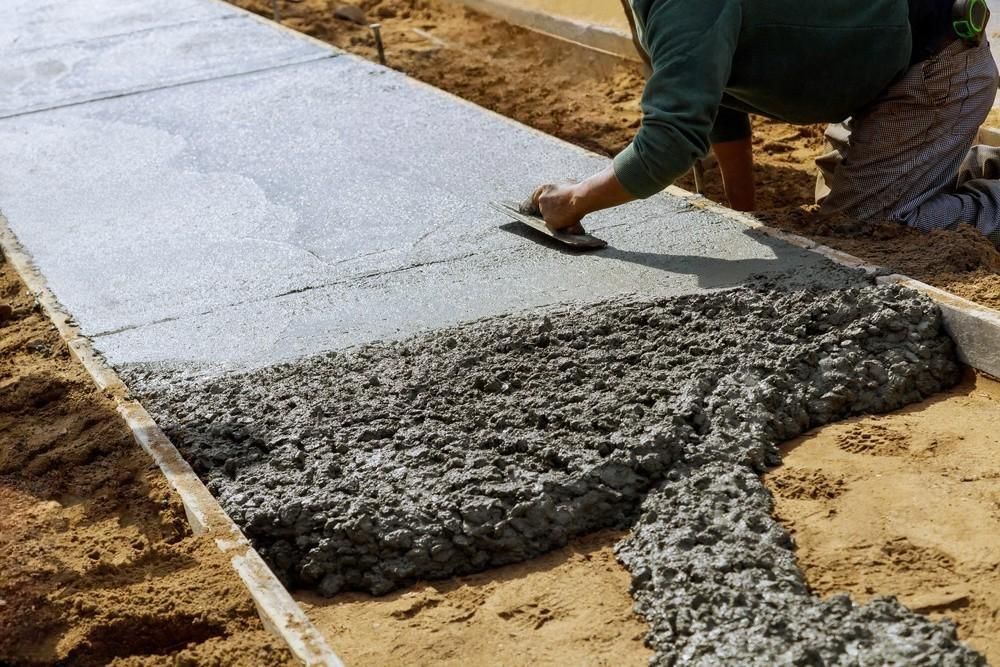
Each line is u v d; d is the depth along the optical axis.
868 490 3.07
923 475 3.11
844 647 2.44
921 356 3.56
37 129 6.32
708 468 3.09
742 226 4.50
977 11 4.29
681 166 4.03
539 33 8.69
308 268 4.47
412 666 2.65
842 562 2.81
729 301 3.82
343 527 2.95
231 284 4.39
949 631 2.49
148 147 5.91
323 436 3.31
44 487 3.31
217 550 2.91
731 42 4.00
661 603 2.70
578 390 3.41
